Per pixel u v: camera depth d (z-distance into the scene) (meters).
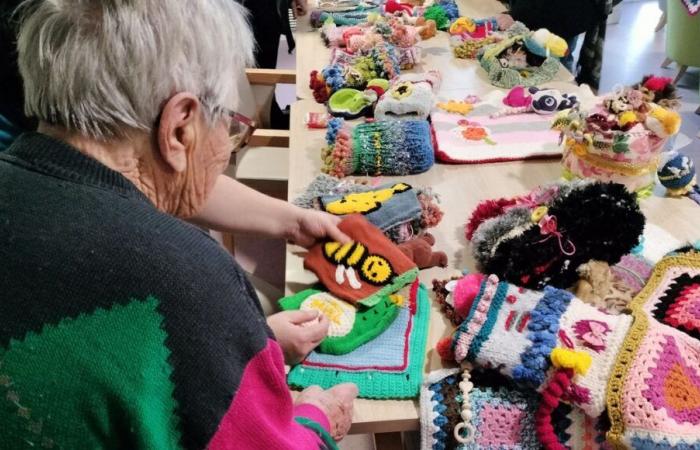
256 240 1.96
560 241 0.88
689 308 0.82
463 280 0.89
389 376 0.80
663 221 1.09
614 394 0.69
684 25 2.83
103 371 0.47
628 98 1.04
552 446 0.71
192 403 0.50
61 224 0.49
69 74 0.51
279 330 0.80
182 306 0.49
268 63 2.18
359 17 1.95
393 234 1.01
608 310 0.86
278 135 1.73
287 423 0.59
